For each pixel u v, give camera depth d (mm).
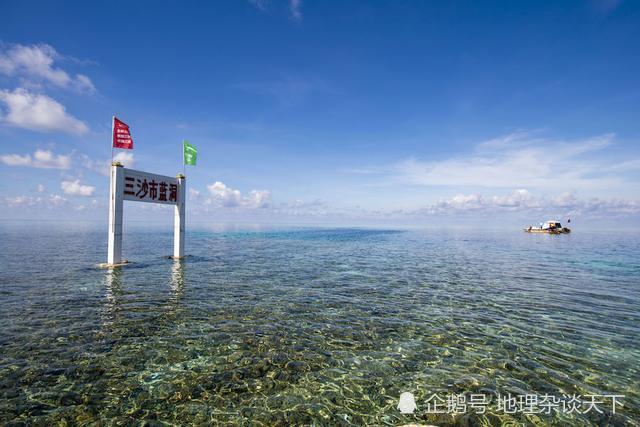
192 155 28234
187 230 115125
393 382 7629
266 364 8383
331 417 6262
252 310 13195
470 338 10555
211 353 8977
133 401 6633
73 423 5918
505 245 57469
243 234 85812
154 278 19391
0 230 89750
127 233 81250
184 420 6066
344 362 8617
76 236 61781
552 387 7516
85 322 11328
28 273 20438
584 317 13078
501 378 7906
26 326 10844
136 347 9281
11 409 6277
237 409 6453
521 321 12453
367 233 105875
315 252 38469
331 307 13914
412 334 10828
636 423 6219
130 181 23312
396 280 20719
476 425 6109
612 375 8141
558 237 92562
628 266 29250
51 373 7699
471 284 19734
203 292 16031
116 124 22219
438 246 53062
